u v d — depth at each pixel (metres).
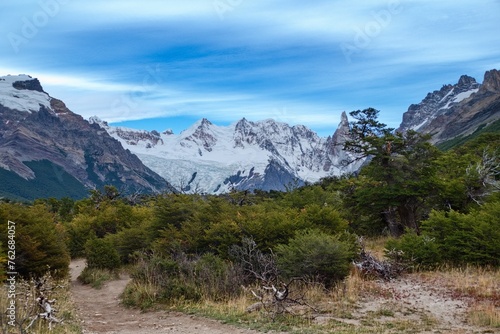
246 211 23.23
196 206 28.92
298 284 15.51
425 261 19.48
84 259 35.53
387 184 32.22
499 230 18.77
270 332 10.90
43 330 10.35
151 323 12.72
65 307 13.44
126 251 29.23
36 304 11.46
